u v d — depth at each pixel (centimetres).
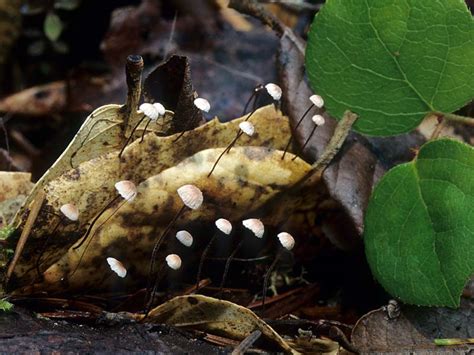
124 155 33
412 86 34
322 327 33
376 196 34
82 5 46
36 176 43
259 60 41
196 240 35
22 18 46
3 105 45
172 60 35
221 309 32
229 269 36
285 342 32
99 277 34
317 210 36
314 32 35
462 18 33
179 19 43
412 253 33
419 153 33
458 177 33
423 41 34
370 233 34
